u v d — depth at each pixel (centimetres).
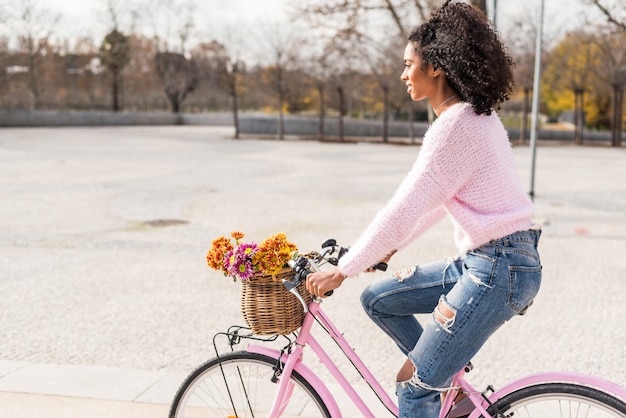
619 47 3503
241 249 212
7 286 598
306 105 4838
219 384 245
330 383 379
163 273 656
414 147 3028
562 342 462
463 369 221
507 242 199
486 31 200
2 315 512
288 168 1834
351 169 1823
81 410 334
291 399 257
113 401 346
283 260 209
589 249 777
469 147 194
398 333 233
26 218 981
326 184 1452
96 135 3375
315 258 226
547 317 517
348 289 598
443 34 200
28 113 4181
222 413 247
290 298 216
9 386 362
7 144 2608
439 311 207
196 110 5541
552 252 760
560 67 3797
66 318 508
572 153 2777
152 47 5878
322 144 3145
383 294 228
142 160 2022
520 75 3416
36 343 450
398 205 196
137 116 4800
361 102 4919
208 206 1120
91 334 471
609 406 202
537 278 203
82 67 5825
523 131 3578
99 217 1002
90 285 607
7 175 1546
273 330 217
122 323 497
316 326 490
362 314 524
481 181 197
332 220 989
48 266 679
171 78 5319
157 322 500
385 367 412
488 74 195
